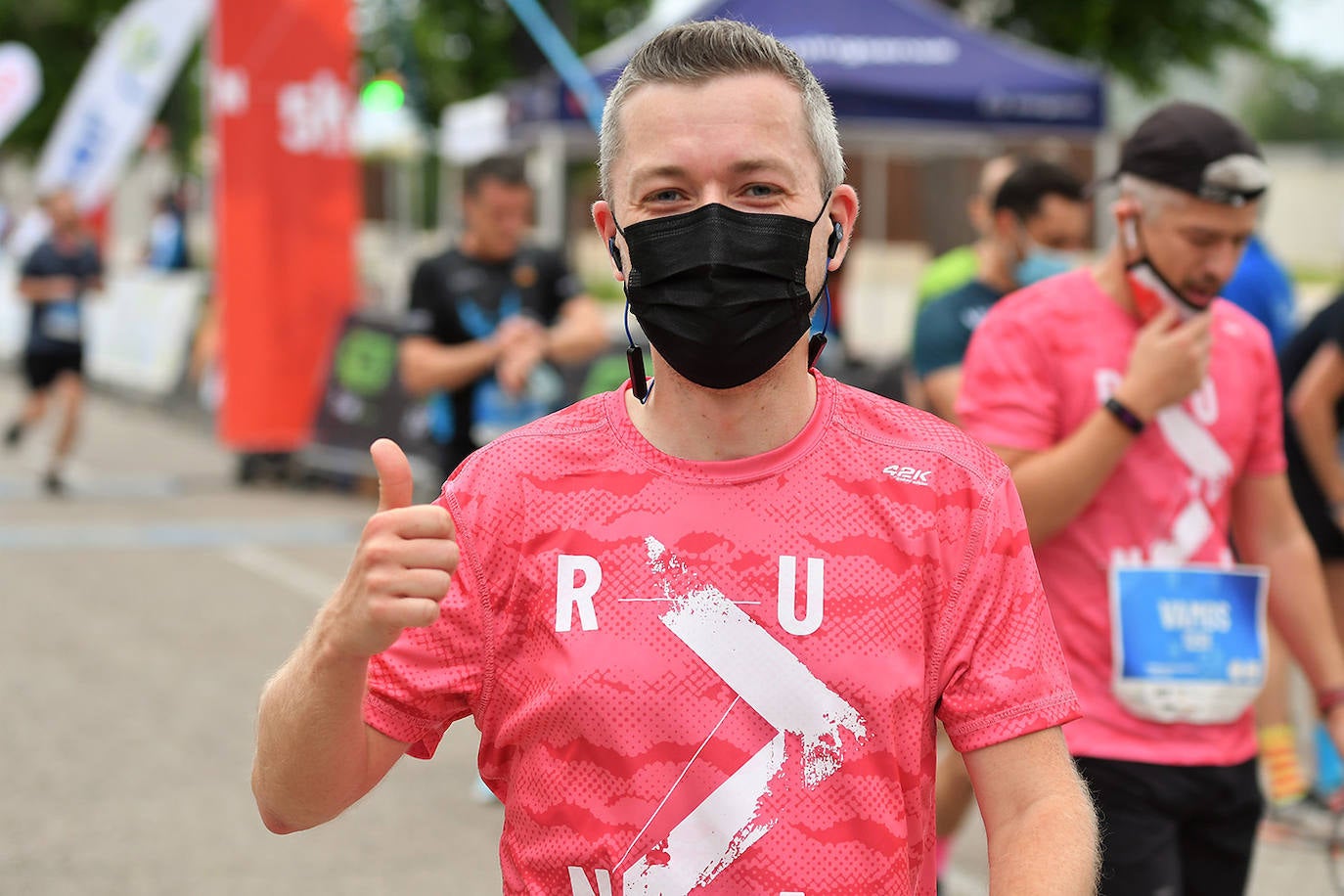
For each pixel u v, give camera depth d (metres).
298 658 1.61
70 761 5.14
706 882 1.58
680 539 1.63
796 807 1.58
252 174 10.98
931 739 1.67
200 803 4.79
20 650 6.56
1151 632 2.65
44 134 31.30
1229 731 2.69
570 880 1.62
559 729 1.62
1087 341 2.74
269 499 10.70
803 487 1.65
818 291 1.69
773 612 1.61
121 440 13.83
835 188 1.71
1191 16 18.58
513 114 11.38
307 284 11.17
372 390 10.65
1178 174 2.58
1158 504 2.69
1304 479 4.62
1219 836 2.75
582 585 1.63
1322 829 4.62
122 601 7.50
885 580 1.63
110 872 4.23
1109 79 10.73
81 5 30.19
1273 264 5.15
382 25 18.08
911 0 10.50
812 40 10.20
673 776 1.59
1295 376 4.64
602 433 1.69
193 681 6.12
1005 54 10.54
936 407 4.39
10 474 11.64
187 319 15.22
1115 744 2.65
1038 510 2.65
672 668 1.60
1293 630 2.87
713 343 1.60
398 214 24.22
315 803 1.64
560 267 5.02
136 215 25.95
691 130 1.62
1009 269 4.36
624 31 23.42
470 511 1.68
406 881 4.22
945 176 13.38
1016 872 1.59
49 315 10.96
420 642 1.67
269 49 10.96
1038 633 1.68
